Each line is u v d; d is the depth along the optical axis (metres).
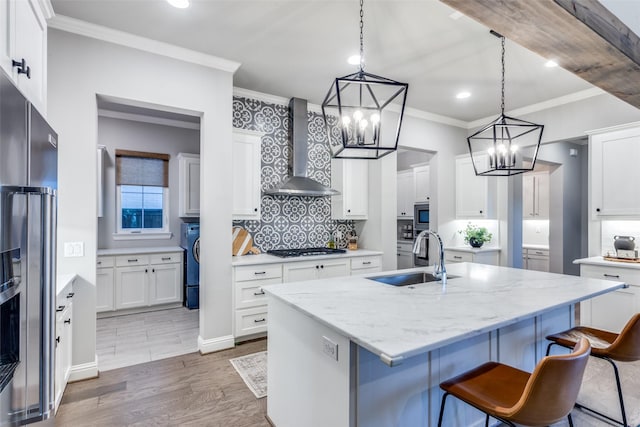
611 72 2.37
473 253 4.56
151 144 4.89
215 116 3.19
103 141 4.57
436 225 4.96
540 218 6.37
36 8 1.68
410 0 2.30
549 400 1.23
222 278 3.24
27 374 1.17
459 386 1.52
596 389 2.44
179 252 4.65
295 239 4.38
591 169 3.63
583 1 1.80
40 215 1.17
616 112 3.69
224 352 3.17
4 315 1.14
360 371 1.46
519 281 2.33
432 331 1.37
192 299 4.59
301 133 4.19
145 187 4.91
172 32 2.72
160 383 2.58
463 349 1.86
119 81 2.75
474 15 1.73
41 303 1.18
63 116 2.55
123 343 3.37
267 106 4.14
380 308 1.68
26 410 1.16
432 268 2.81
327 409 1.57
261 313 3.44
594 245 3.70
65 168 2.56
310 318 1.71
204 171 3.15
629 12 2.11
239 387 2.52
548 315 2.38
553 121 4.20
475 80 3.62
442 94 4.03
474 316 1.56
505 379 1.58
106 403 2.30
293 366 1.86
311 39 2.83
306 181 4.06
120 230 4.73
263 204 4.15
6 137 1.07
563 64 2.27
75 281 2.60
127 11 2.44
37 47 1.73
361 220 4.71
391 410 1.56
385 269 4.36
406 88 2.00
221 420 2.12
